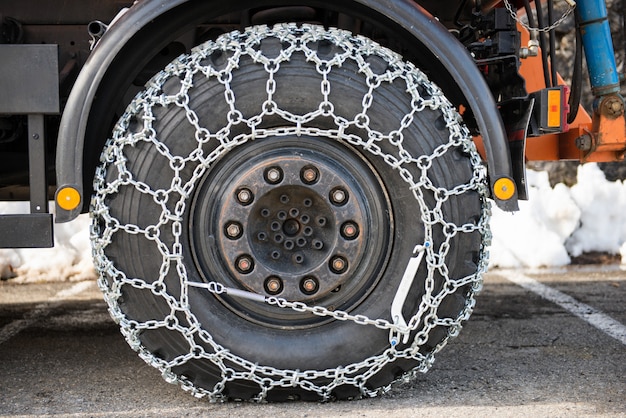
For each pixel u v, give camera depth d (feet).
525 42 11.73
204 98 8.06
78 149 8.03
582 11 9.73
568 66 21.54
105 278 8.23
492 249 20.17
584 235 20.95
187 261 8.18
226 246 8.11
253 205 8.07
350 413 8.05
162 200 8.07
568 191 21.12
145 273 8.14
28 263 19.11
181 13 8.46
